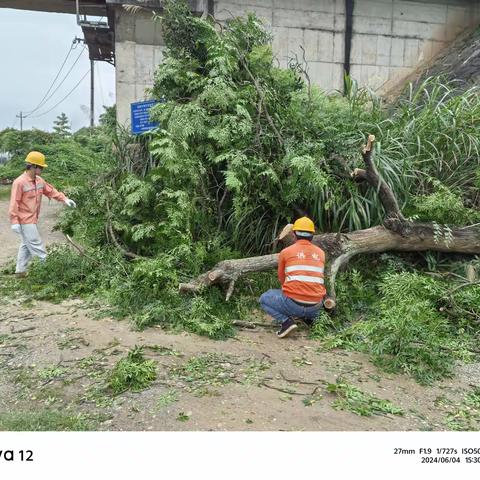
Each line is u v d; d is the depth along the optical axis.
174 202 5.82
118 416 3.18
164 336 4.46
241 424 3.09
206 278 5.07
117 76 11.20
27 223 6.04
